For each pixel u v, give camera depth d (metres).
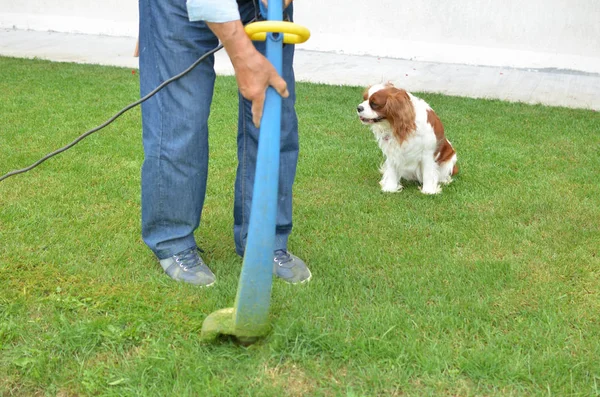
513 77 8.20
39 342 2.42
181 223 2.88
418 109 4.09
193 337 2.47
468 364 2.29
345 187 4.23
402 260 3.16
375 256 3.20
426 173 4.20
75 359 2.35
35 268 2.95
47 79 7.02
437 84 7.76
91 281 2.87
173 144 2.70
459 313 2.67
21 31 10.62
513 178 4.44
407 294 2.80
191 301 2.72
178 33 2.54
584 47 8.52
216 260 3.12
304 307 2.65
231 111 5.98
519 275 3.02
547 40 8.64
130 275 2.94
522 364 2.31
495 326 2.60
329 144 5.13
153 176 2.77
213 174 4.34
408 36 9.22
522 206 3.90
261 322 2.35
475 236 3.46
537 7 8.54
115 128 5.25
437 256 3.21
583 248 3.32
